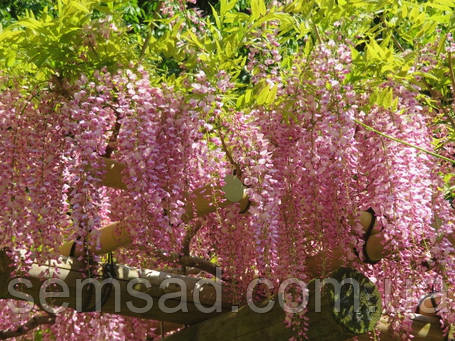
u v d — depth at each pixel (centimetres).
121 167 236
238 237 254
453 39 265
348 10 250
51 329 283
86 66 230
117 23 232
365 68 236
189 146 226
